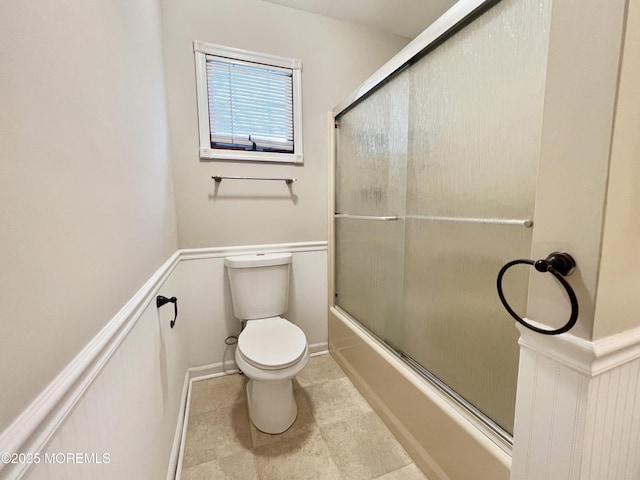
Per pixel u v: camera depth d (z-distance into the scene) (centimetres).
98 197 57
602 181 48
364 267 169
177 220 164
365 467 116
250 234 180
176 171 161
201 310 174
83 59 53
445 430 102
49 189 41
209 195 169
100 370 52
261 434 133
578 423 55
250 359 124
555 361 58
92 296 52
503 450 84
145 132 100
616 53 45
